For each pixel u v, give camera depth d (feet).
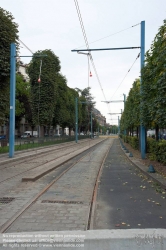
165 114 31.60
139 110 54.29
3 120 66.80
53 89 124.16
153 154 52.03
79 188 29.58
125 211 20.44
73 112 195.11
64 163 55.16
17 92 139.44
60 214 19.70
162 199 24.13
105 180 34.63
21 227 16.85
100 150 98.58
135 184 31.45
